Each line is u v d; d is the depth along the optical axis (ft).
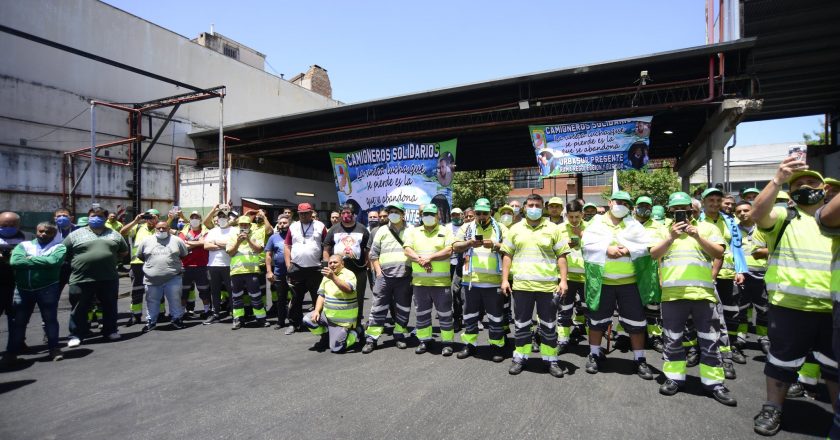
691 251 14.06
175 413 12.75
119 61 70.79
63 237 23.08
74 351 19.58
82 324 20.79
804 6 35.88
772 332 11.67
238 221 25.04
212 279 25.53
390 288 19.67
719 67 37.06
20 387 15.05
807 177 11.02
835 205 8.73
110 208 64.80
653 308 19.40
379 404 13.19
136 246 25.85
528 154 70.03
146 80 74.54
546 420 12.01
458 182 110.22
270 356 18.53
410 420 12.05
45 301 18.22
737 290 18.42
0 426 12.06
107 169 64.69
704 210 17.98
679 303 14.03
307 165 79.66
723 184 40.27
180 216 30.68
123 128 71.00
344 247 20.97
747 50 37.22
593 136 41.19
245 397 13.88
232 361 17.84
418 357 18.30
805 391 13.93
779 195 17.87
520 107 43.83
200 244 26.73
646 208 16.94
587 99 41.93
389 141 53.88
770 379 11.60
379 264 19.86
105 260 21.11
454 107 52.21
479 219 18.12
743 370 16.34
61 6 63.98
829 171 58.85
